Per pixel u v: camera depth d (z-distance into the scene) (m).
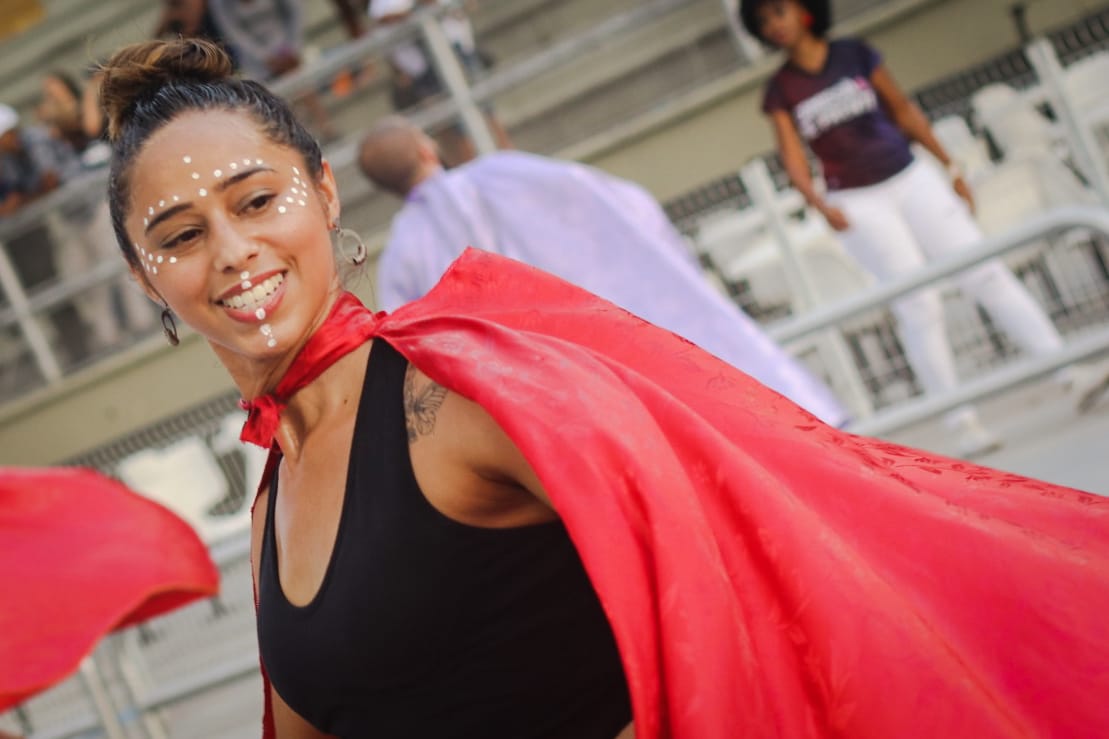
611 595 1.76
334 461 2.09
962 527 1.94
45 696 7.36
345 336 2.09
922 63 10.32
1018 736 1.67
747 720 1.74
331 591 2.05
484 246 6.87
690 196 10.70
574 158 10.97
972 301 8.02
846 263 8.80
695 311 6.73
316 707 2.16
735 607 1.79
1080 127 8.85
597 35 10.59
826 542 1.81
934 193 7.55
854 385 8.12
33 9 16.36
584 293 2.19
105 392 12.86
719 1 10.60
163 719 6.83
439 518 1.97
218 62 2.19
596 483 1.80
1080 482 6.13
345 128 11.12
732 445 1.90
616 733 2.12
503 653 2.02
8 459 13.28
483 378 1.89
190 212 2.06
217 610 7.37
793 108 7.64
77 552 3.06
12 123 13.90
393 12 11.23
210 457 10.55
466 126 10.52
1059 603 1.88
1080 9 9.97
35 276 12.90
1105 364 7.44
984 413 8.72
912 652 1.73
